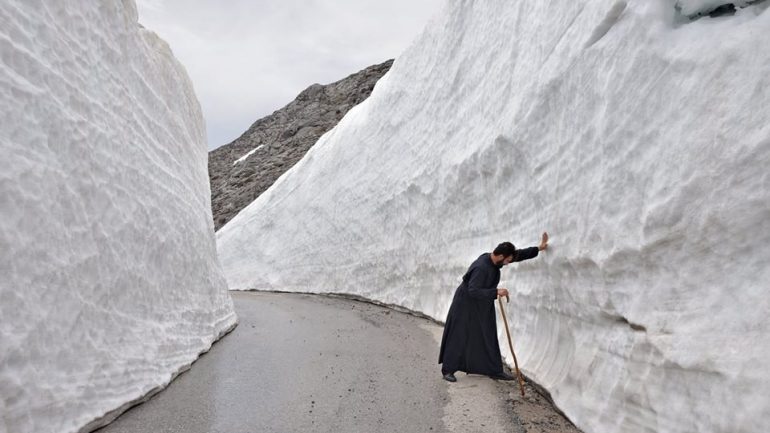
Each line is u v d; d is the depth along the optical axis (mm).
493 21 8133
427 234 10219
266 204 23562
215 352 6664
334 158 18406
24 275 3070
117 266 4391
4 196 2965
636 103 3379
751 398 2293
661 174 3039
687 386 2688
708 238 2672
